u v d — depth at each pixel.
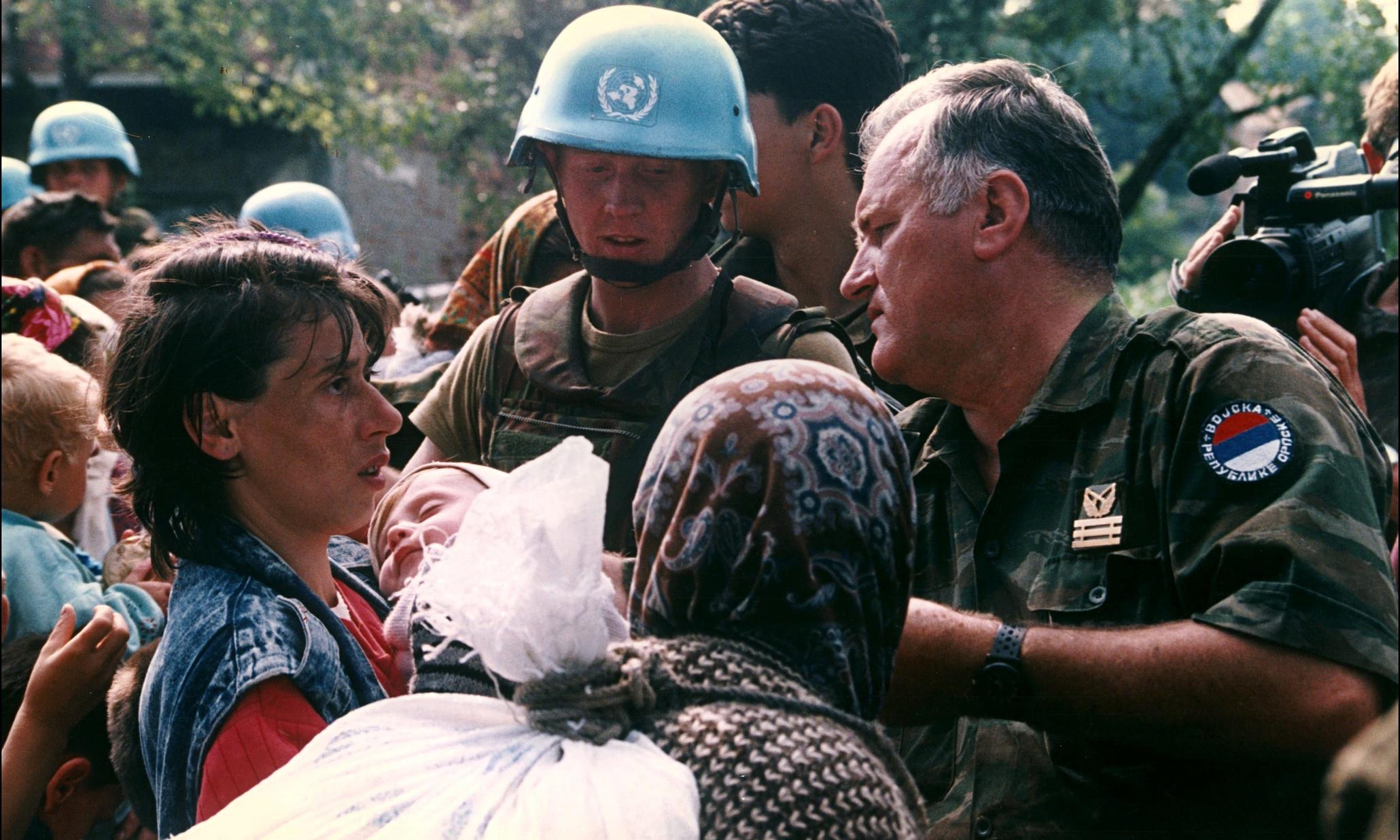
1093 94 7.44
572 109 1.74
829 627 0.98
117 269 3.17
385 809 0.98
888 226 1.60
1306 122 6.82
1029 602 1.50
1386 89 2.38
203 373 1.40
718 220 1.80
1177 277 1.96
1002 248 1.53
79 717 1.66
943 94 1.63
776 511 0.97
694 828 0.90
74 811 1.82
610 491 1.73
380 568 1.69
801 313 1.82
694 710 0.96
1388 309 1.91
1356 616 1.26
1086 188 1.56
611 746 0.96
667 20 1.81
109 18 9.52
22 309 2.42
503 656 0.99
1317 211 1.76
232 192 10.18
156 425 1.43
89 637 1.64
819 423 0.99
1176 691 1.30
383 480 1.51
